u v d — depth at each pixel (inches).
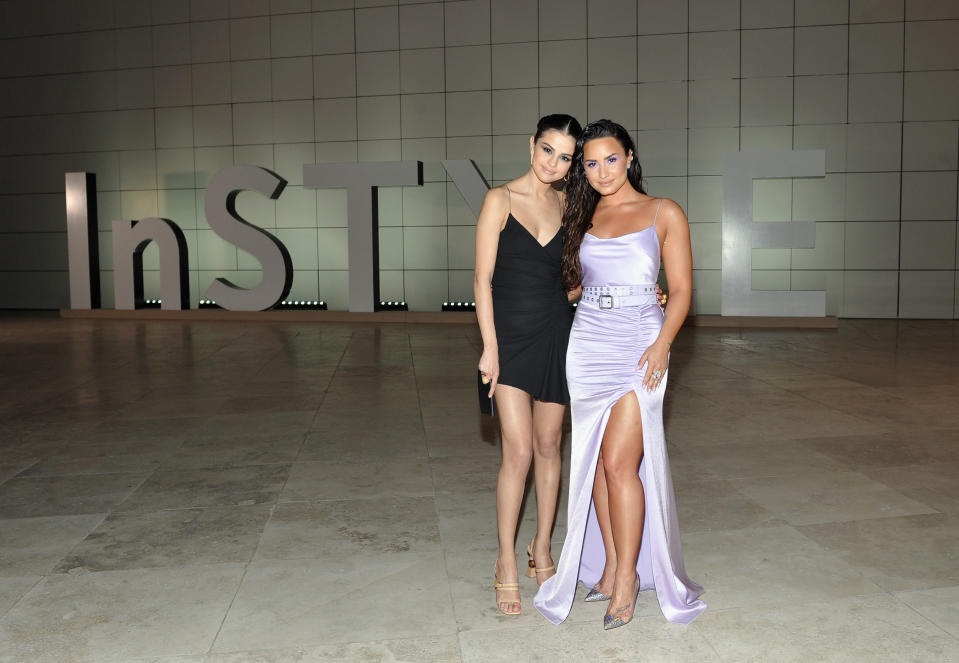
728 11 473.4
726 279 442.3
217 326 455.2
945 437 183.9
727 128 479.5
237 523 133.3
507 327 103.2
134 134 542.6
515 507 102.7
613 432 98.8
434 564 115.5
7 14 550.3
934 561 113.3
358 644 91.8
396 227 516.7
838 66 467.2
